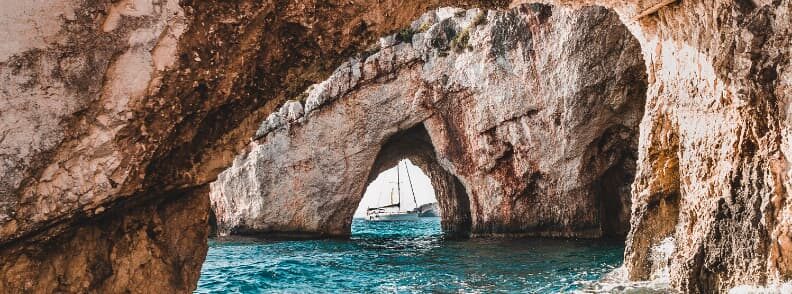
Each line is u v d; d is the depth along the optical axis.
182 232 4.84
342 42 4.84
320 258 15.17
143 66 3.62
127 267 4.37
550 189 19.84
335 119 23.00
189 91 3.90
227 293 9.61
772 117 5.16
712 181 6.58
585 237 19.38
